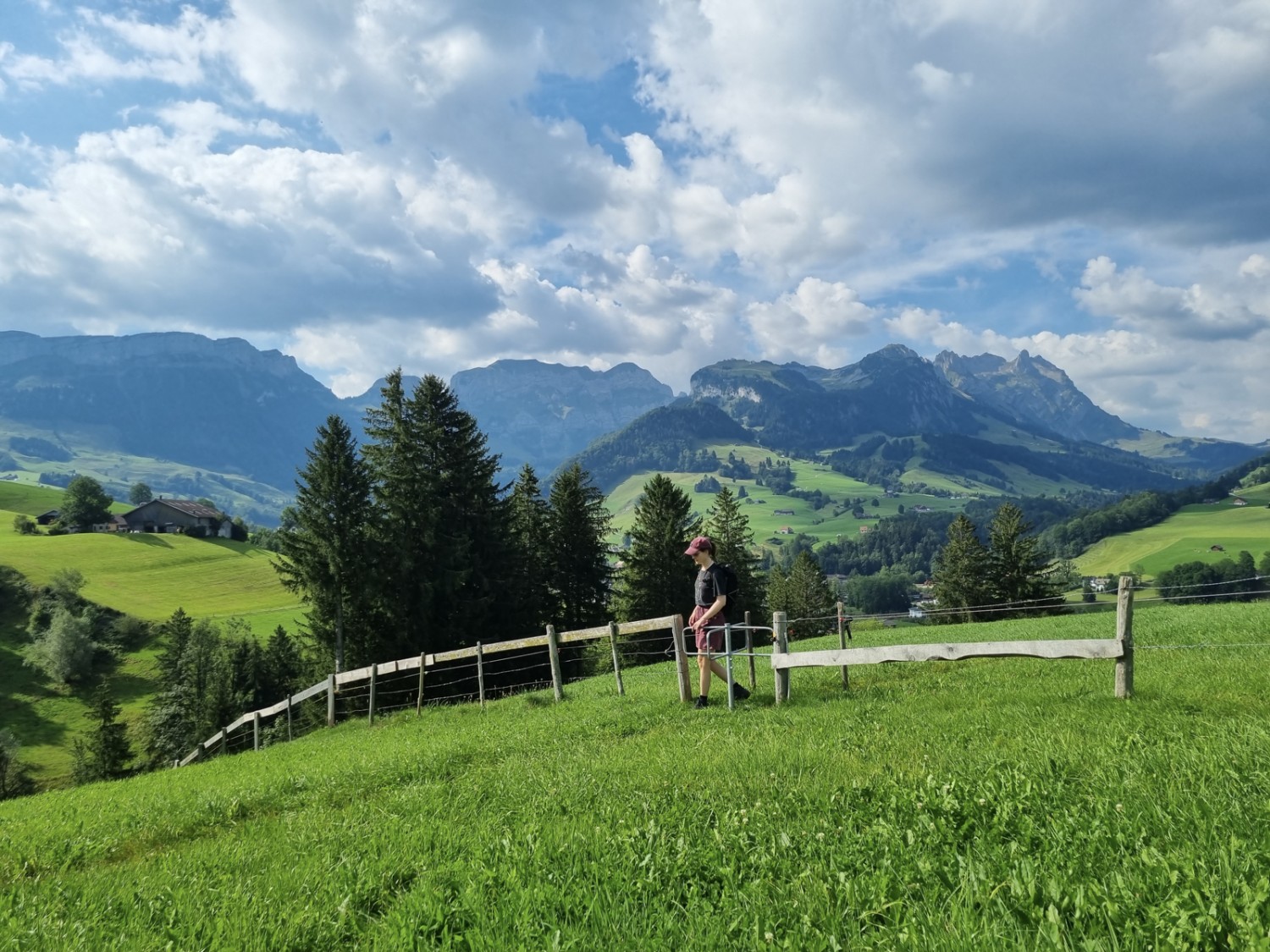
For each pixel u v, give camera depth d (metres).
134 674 91.31
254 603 119.50
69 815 10.51
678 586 59.69
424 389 47.69
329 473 44.25
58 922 4.79
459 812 6.71
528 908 3.89
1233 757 4.93
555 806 6.30
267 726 33.38
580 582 58.94
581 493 58.62
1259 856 3.25
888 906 3.34
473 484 46.62
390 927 3.97
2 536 149.88
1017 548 77.94
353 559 43.53
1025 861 3.49
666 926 3.50
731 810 5.29
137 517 170.12
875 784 5.50
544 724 12.59
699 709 11.46
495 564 47.34
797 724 9.07
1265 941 2.48
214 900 4.93
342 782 9.68
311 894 4.84
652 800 5.98
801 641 23.64
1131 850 3.65
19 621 98.06
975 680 11.32
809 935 3.19
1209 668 9.96
